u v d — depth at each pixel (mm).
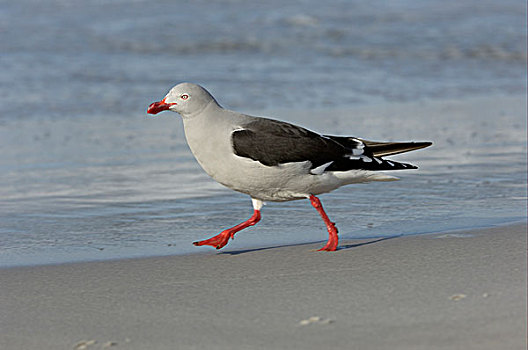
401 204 13484
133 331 7520
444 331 7102
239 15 39469
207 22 37781
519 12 41875
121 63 30109
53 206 13555
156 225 12352
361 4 42688
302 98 25312
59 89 25750
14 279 9469
